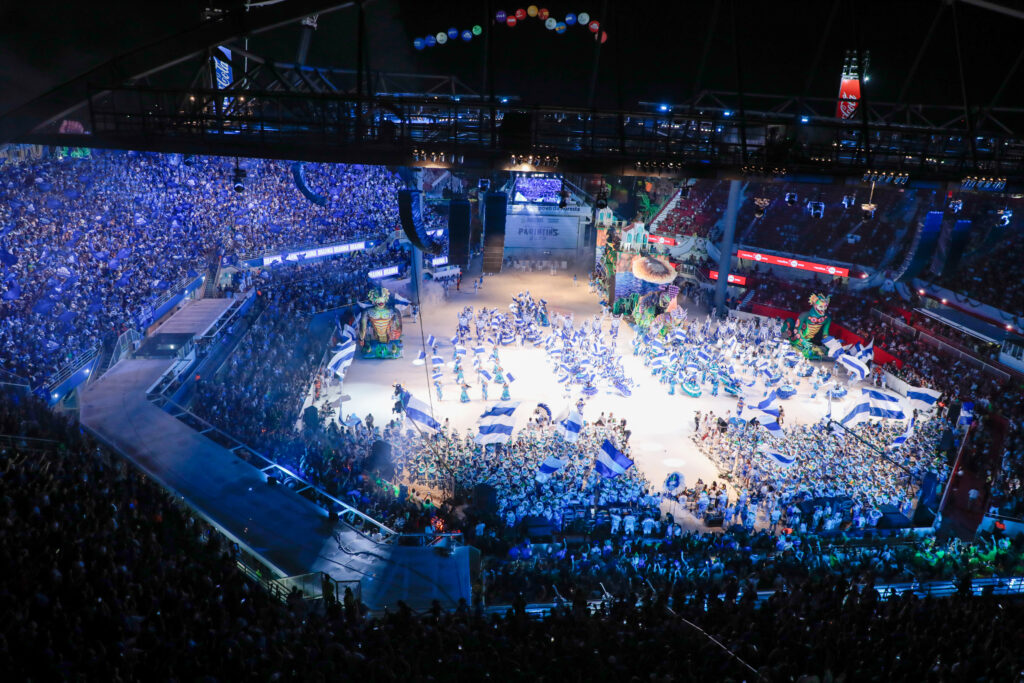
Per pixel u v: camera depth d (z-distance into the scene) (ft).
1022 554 101.09
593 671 53.36
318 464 119.55
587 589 86.58
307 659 51.11
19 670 45.14
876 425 155.53
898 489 128.98
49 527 62.54
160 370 131.75
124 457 98.27
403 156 86.33
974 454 143.02
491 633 60.18
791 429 156.46
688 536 107.76
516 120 86.17
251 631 53.62
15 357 114.73
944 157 91.50
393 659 52.37
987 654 59.16
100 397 119.65
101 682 46.42
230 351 159.33
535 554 101.65
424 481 129.39
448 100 85.20
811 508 119.34
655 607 68.80
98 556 59.98
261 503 89.45
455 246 101.09
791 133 88.28
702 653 57.52
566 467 131.54
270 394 148.77
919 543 110.11
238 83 88.58
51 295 143.02
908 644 60.64
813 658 56.70
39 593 52.60
